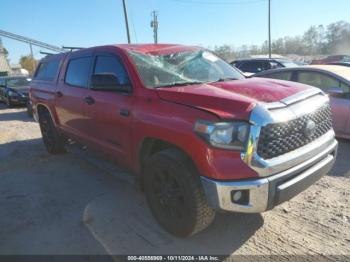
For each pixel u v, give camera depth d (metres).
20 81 17.23
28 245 3.32
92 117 4.38
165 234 3.42
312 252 3.04
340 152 5.75
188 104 3.04
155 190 3.46
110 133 4.06
